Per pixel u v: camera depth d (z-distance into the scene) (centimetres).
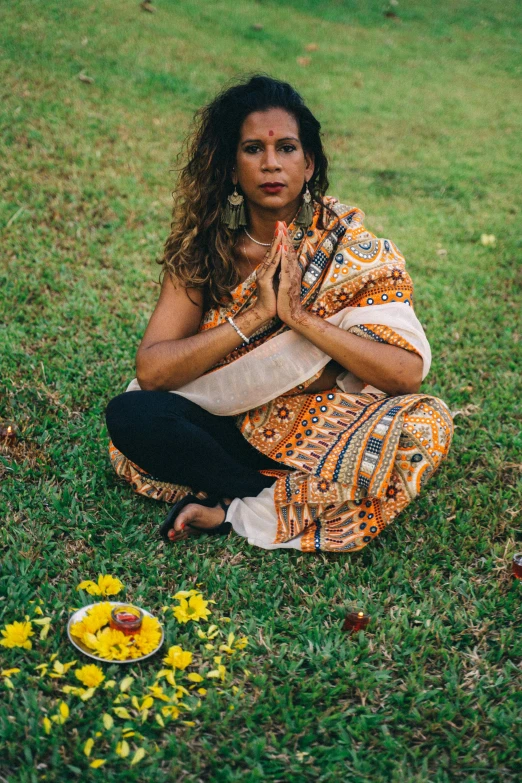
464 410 420
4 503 318
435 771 223
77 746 216
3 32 883
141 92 824
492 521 331
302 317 298
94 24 968
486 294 575
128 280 528
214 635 259
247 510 315
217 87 875
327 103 938
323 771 220
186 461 306
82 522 313
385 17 1348
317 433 312
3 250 538
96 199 623
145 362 307
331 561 307
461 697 246
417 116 961
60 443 362
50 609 264
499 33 1366
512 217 723
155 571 289
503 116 1007
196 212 309
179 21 1062
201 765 218
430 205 732
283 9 1255
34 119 723
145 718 225
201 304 319
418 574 301
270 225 308
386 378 303
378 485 285
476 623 277
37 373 414
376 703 244
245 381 306
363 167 797
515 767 225
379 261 308
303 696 241
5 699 231
